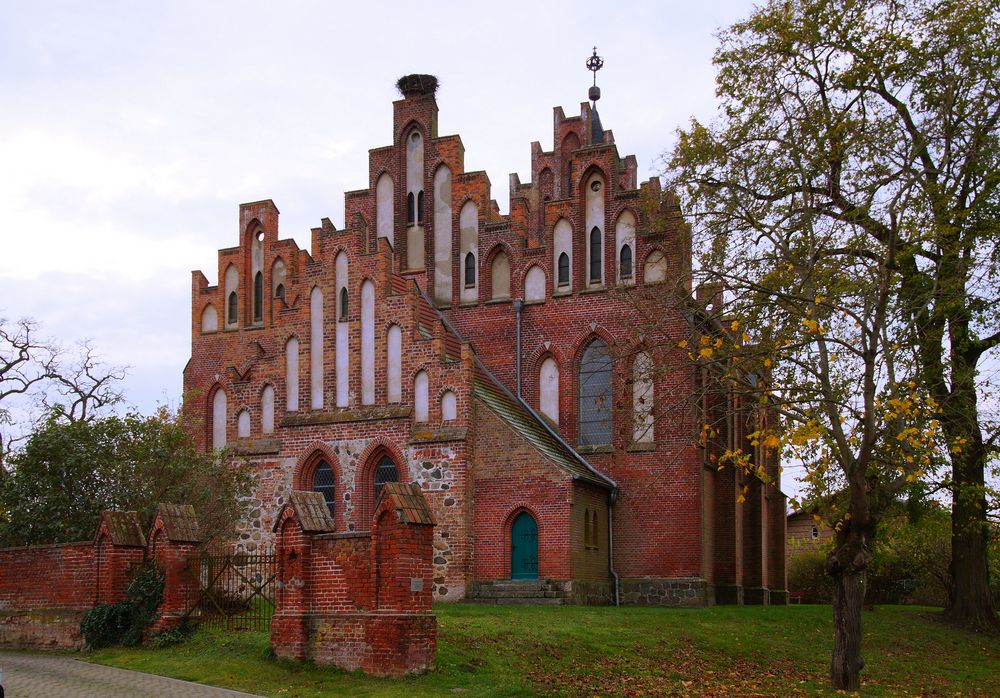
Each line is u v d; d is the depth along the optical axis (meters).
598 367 41.03
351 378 38.75
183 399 43.78
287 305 45.81
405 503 22.34
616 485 39.72
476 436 37.22
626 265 41.03
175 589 26.47
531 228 52.22
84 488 32.97
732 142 30.17
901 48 29.75
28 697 19.92
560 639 25.84
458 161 44.25
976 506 34.00
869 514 23.95
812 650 30.41
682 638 28.52
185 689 20.88
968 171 28.34
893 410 23.27
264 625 26.33
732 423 42.22
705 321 29.06
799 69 30.34
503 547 36.25
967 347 33.53
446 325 43.22
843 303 26.16
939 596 58.72
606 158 41.75
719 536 41.03
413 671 21.62
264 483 39.47
